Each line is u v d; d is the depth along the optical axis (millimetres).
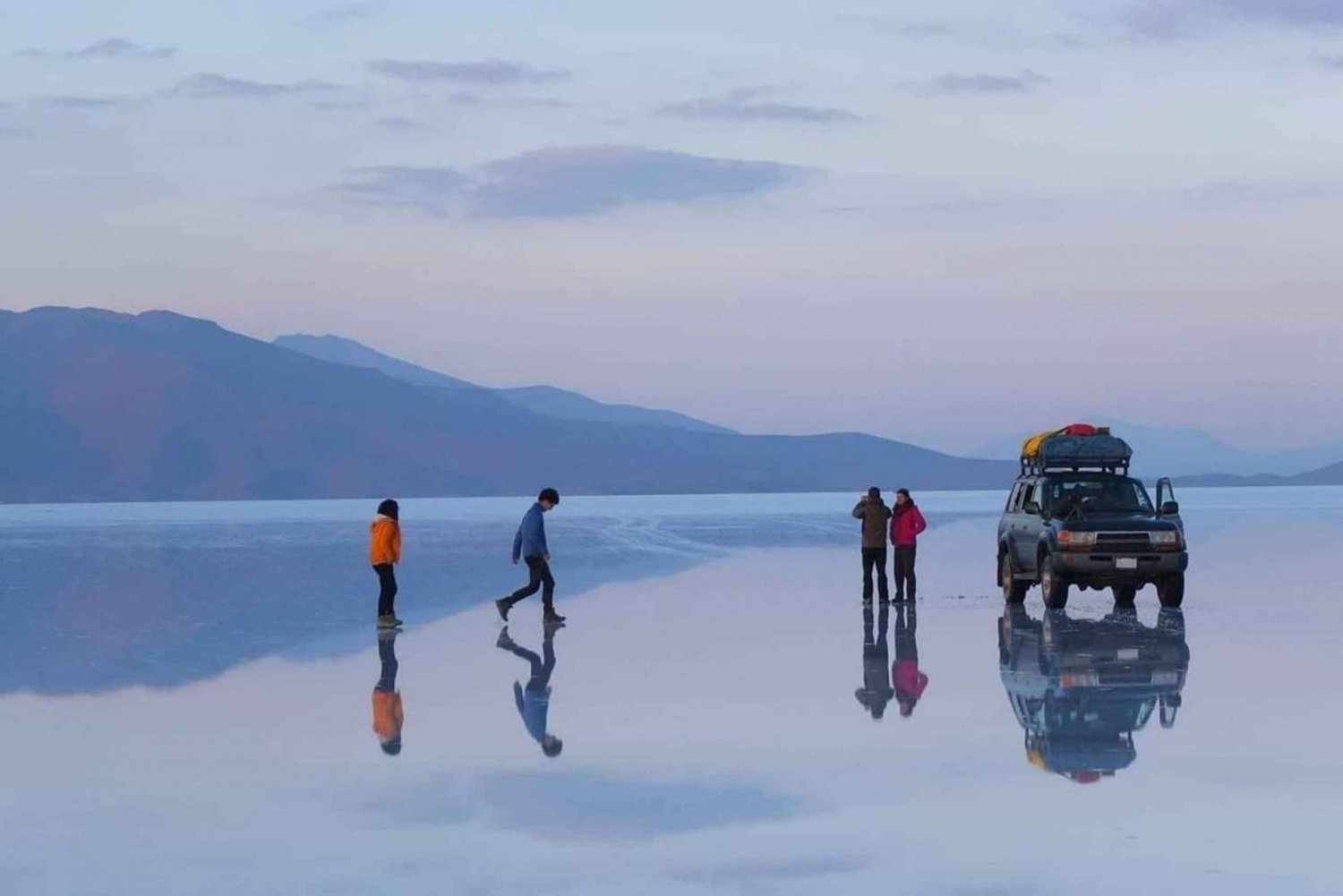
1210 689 17859
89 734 15727
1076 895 9242
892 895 9289
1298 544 55031
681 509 142750
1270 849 10242
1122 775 12781
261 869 10078
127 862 10289
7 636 26359
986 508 135625
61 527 93375
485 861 10234
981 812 11477
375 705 17578
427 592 36312
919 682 18922
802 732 15258
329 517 114500
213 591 36969
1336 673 19266
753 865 10047
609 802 12055
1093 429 32688
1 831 11242
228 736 15516
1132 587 30859
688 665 21062
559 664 21422
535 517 28188
